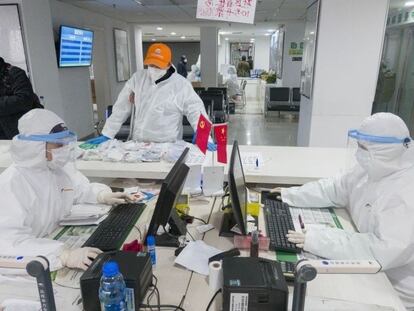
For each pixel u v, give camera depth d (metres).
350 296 1.03
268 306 0.91
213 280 1.03
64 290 1.05
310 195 1.62
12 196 1.23
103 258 1.05
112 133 2.59
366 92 3.47
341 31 3.32
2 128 3.00
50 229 1.41
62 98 5.09
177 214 1.46
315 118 3.61
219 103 5.50
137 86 2.51
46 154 1.30
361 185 1.42
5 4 3.71
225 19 1.67
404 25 3.37
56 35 4.97
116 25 7.33
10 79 2.92
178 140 2.56
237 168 1.28
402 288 1.21
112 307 0.92
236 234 1.38
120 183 1.99
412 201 1.14
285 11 6.31
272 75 9.14
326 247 1.19
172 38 13.11
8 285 1.08
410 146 1.22
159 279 1.11
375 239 1.16
